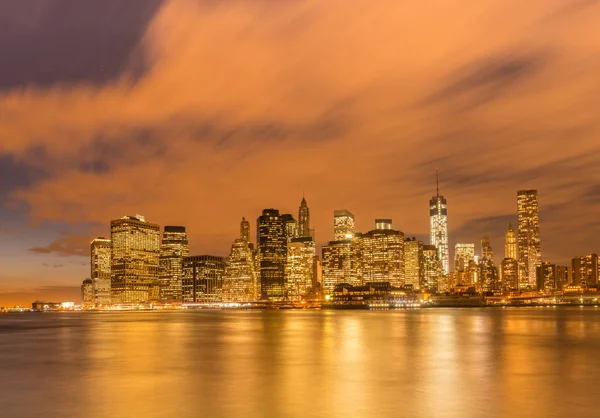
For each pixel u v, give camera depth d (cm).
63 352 10331
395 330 16738
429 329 17088
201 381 6359
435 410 4719
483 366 7619
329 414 4597
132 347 11162
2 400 5344
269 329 18162
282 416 4534
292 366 7756
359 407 4844
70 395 5547
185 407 4894
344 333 15462
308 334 15162
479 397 5269
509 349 10094
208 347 11006
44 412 4809
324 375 6806
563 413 4600
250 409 4791
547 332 15062
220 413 4659
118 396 5447
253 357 8981
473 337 13338
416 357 8856
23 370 7656
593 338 12769
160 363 8225
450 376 6662
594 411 4662
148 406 4959
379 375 6781
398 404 4966
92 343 12506
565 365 7669
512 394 5406
